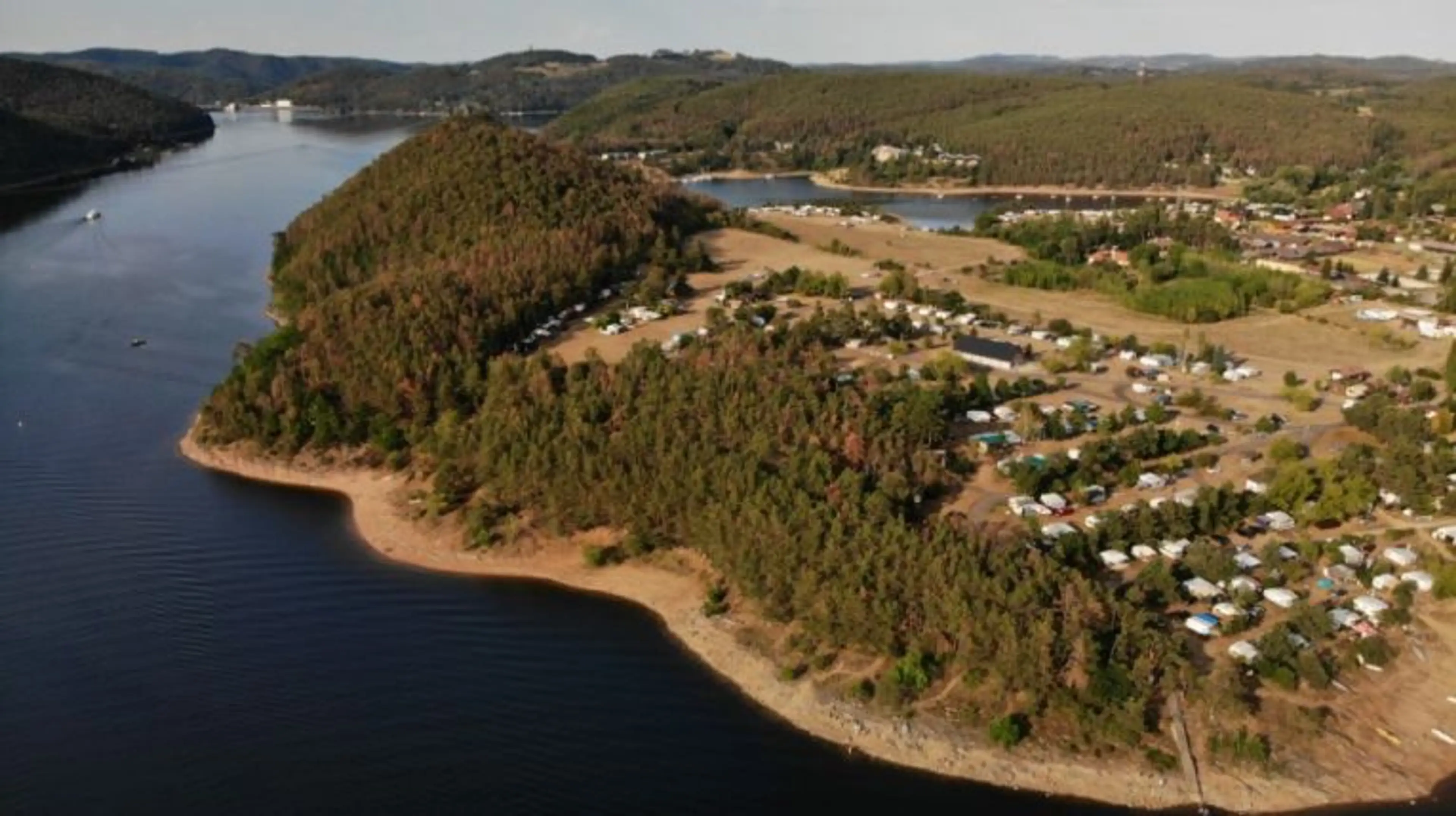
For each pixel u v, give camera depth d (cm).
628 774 10769
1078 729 11056
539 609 13838
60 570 14625
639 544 14700
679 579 14275
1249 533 14338
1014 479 15638
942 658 11900
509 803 10362
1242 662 11725
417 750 11106
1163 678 11356
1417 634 12425
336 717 11631
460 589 14325
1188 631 12350
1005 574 12331
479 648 12925
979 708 11394
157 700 11862
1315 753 10844
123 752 11038
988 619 11625
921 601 12244
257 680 12262
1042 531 14012
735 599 13588
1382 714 11344
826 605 12319
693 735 11356
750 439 15962
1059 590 12262
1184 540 13862
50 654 12688
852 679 11962
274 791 10500
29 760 10881
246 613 13688
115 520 16175
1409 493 14812
